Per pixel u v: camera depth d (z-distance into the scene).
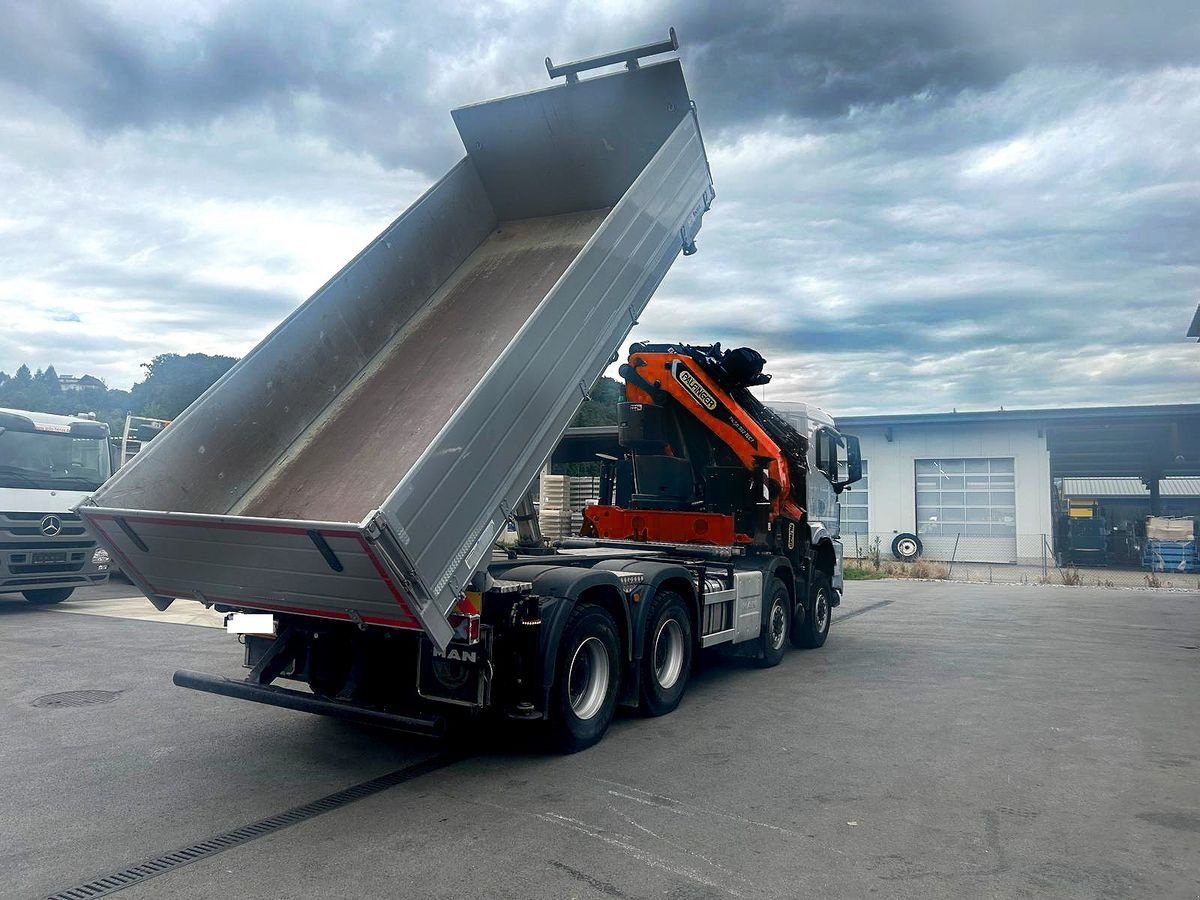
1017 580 24.59
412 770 5.78
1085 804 5.23
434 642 4.86
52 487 13.29
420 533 4.64
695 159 8.02
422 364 6.68
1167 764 6.08
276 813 4.95
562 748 6.14
